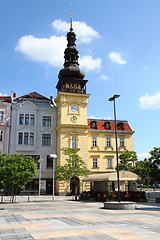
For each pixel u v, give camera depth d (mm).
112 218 14688
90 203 27219
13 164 26188
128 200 29000
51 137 46531
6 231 10891
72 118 45000
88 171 33875
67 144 43438
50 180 44188
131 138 50719
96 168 46469
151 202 27812
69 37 50531
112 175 29469
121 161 48375
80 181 42062
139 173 44906
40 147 45375
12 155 27750
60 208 21578
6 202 27906
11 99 47125
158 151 29188
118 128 51125
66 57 50062
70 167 33594
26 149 44188
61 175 34594
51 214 17109
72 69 46938
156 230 10789
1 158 26391
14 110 45750
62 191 40875
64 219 14492
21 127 45031
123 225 12141
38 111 47250
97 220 13938
